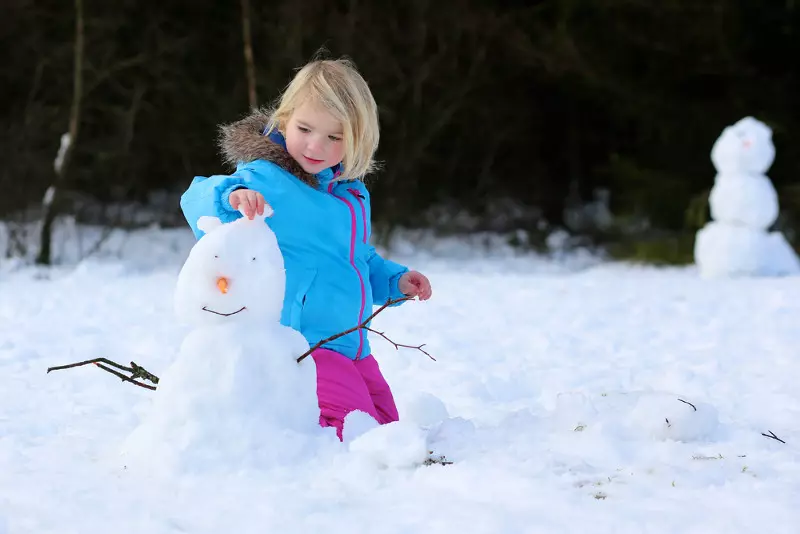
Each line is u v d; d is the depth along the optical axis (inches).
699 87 835.4
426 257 761.6
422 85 797.9
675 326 303.1
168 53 762.2
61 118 739.4
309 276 143.6
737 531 97.2
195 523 100.8
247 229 126.8
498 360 239.9
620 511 104.3
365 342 151.8
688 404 138.4
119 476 118.9
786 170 806.5
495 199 876.6
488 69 816.3
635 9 803.4
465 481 114.0
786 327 294.2
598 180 893.8
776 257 520.1
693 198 796.6
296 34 754.8
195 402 120.6
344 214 148.0
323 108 141.6
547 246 829.8
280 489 111.3
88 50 731.4
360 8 776.3
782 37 807.7
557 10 828.0
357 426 130.3
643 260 746.8
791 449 135.2
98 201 776.9
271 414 123.1
